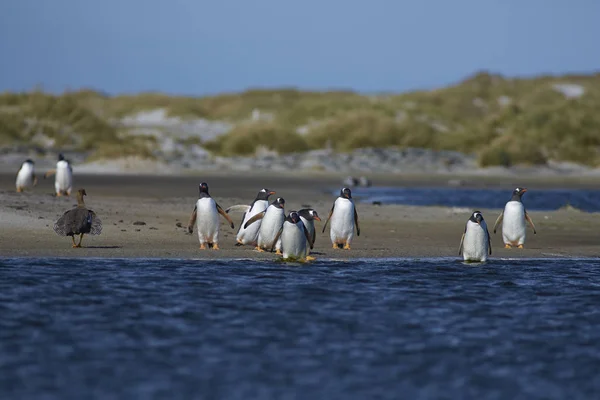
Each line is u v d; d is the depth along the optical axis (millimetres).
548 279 53625
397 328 40062
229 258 59750
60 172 97875
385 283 51188
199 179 162000
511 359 35562
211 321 40688
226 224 79938
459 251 62438
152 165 190625
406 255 63719
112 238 67125
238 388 31500
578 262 61750
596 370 34219
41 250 60250
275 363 34406
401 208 100688
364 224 83062
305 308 43688
